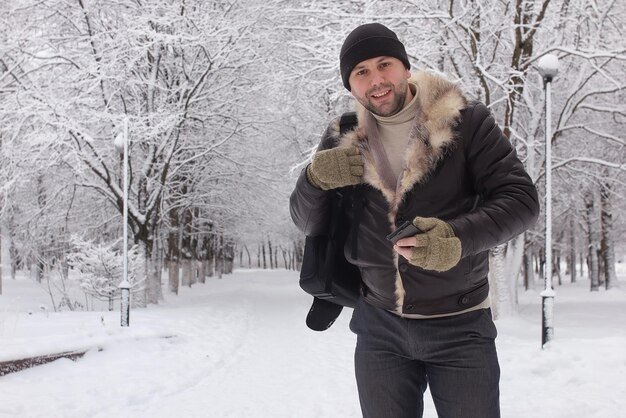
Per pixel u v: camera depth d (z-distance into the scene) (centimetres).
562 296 2467
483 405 216
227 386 728
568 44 1562
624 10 1464
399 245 186
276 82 1655
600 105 1570
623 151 1781
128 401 647
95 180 1941
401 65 214
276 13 1805
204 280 3597
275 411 597
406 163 210
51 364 804
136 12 1752
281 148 2311
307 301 2117
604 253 2766
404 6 1437
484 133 209
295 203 234
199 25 1678
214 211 2753
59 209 1992
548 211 947
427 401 606
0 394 662
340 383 721
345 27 1359
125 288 1161
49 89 1572
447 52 1438
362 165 217
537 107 1559
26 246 2048
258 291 2714
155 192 1816
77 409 609
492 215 193
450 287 217
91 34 1738
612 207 2602
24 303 1909
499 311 1327
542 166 1530
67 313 1395
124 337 967
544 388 663
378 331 233
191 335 1147
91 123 1620
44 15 1728
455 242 183
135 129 1548
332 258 243
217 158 2111
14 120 1559
